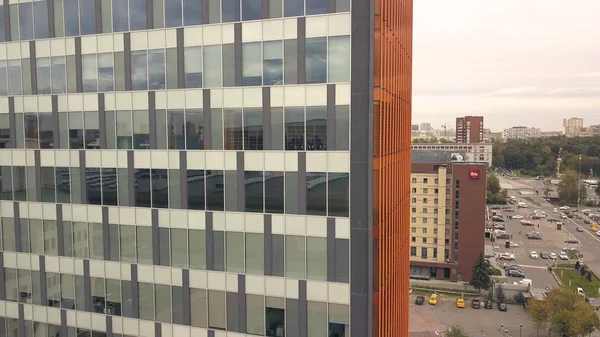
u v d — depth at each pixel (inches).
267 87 1031.0
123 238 1182.9
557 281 4192.9
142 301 1174.3
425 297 3959.2
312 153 1003.9
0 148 1299.2
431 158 4680.1
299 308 1032.8
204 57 1081.4
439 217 4352.9
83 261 1229.1
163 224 1140.5
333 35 973.8
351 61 962.7
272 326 1059.9
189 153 1107.3
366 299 986.1
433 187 4357.8
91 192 1210.0
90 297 1230.3
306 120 1005.2
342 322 1004.6
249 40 1039.6
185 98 1103.6
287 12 1005.8
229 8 1052.5
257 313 1070.4
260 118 1042.7
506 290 3890.3
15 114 1275.8
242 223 1069.1
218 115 1075.9
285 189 1029.8
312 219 1011.3
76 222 1230.9
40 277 1283.2
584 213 7421.3
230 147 1071.0
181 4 1091.9
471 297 3961.6
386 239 1141.7
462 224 4271.7
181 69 1101.7
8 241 1312.7
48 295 1278.3
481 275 3917.3
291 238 1031.0
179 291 1136.2
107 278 1207.6
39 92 1245.7
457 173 4264.3
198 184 1104.8
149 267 1160.8
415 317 3535.9
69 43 1203.2
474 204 4229.8
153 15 1119.0
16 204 1294.3
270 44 1024.2
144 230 1161.4
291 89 1012.5
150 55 1128.8
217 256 1096.2
